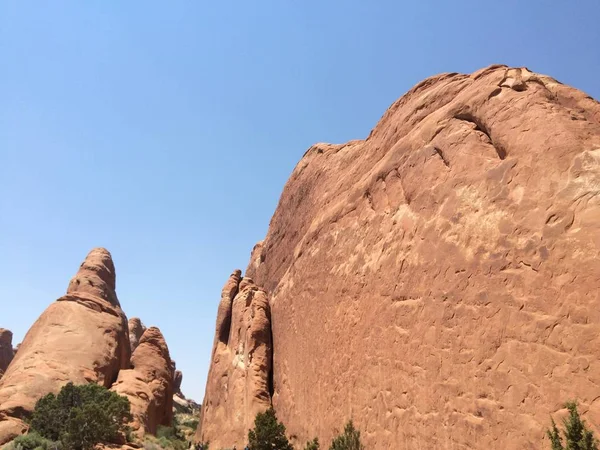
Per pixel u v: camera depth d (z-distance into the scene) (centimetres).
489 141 1545
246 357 2945
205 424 3088
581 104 1402
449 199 1552
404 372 1498
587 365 999
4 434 2781
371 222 2045
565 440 969
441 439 1273
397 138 2138
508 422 1107
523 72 1564
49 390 3300
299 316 2566
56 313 4144
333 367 1997
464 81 1855
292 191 3553
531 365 1103
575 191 1169
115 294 5278
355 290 1975
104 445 2739
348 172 2673
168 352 4700
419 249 1608
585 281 1061
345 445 1620
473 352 1254
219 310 3628
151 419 3672
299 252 2861
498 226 1320
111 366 3972
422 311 1491
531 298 1159
